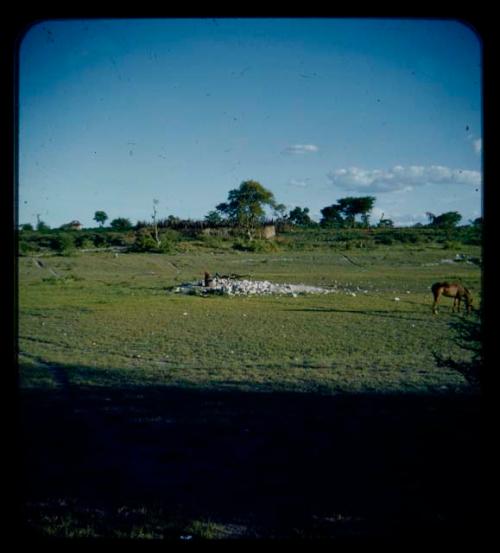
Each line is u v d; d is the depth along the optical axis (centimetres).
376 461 651
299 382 1053
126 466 636
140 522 483
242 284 2683
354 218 6519
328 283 2928
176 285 2850
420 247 4897
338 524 479
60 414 845
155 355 1317
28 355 1315
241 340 1491
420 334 1541
